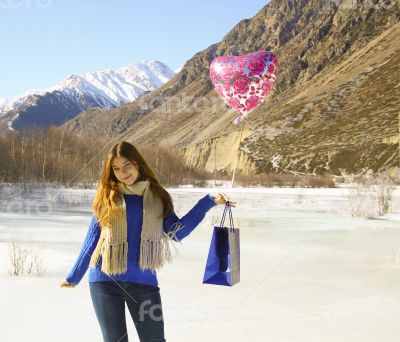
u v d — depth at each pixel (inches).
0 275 278.8
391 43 3836.1
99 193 149.6
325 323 210.7
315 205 859.4
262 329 202.7
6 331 195.9
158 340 146.2
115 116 6786.4
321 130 3056.1
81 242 398.6
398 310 229.0
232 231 157.4
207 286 266.2
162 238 149.8
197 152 3442.4
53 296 240.5
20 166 1056.8
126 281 145.3
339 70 4025.6
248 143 3174.2
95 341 187.5
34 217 566.6
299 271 309.0
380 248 396.8
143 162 151.5
